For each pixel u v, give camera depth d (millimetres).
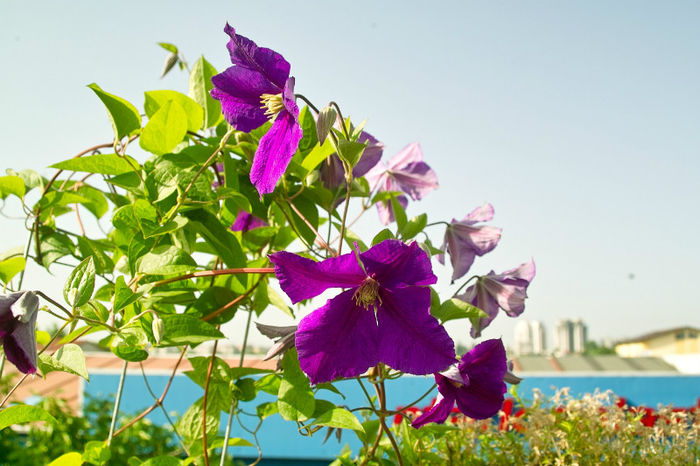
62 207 2064
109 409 4566
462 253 1667
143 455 4348
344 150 1237
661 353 37125
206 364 1533
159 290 1476
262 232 1711
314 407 1335
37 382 6660
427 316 1110
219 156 1556
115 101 1409
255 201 1630
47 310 1189
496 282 1558
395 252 1075
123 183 1481
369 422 1642
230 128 1568
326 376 1104
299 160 1563
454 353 1102
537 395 1873
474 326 1569
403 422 1608
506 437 1816
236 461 4547
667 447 1751
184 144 1626
